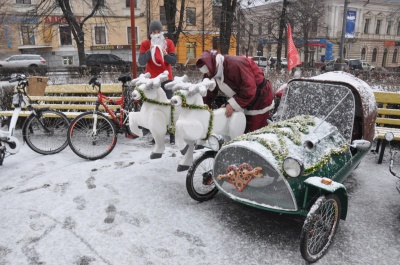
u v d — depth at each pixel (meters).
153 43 4.98
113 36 32.78
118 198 3.84
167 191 4.02
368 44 47.50
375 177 4.50
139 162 4.95
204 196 3.78
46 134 5.43
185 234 3.16
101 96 5.31
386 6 47.41
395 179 4.44
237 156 3.16
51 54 31.72
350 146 3.51
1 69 15.93
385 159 5.16
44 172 4.61
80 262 2.77
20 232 3.18
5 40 30.67
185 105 3.36
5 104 6.95
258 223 3.36
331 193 2.85
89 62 24.64
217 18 23.05
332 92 3.78
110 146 5.20
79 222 3.35
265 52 44.38
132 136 5.93
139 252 2.89
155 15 31.09
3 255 2.85
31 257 2.83
